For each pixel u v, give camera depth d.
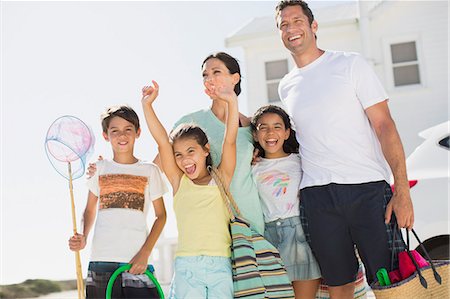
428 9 11.90
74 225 3.78
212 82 3.83
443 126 5.11
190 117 3.95
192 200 3.55
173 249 10.16
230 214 3.53
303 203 3.69
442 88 11.73
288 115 3.95
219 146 3.79
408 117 11.83
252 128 3.95
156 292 3.79
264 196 3.84
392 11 12.05
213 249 3.44
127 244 3.73
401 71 12.01
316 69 3.75
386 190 3.56
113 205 3.79
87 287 3.75
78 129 3.81
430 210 4.73
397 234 3.46
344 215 3.55
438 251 4.70
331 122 3.60
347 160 3.57
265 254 3.50
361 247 3.54
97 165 3.94
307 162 3.71
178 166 3.66
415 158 5.07
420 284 3.20
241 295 3.37
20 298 15.20
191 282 3.40
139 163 3.95
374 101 3.57
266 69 12.54
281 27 3.81
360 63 3.63
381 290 3.22
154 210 3.92
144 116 3.62
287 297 3.45
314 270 3.73
